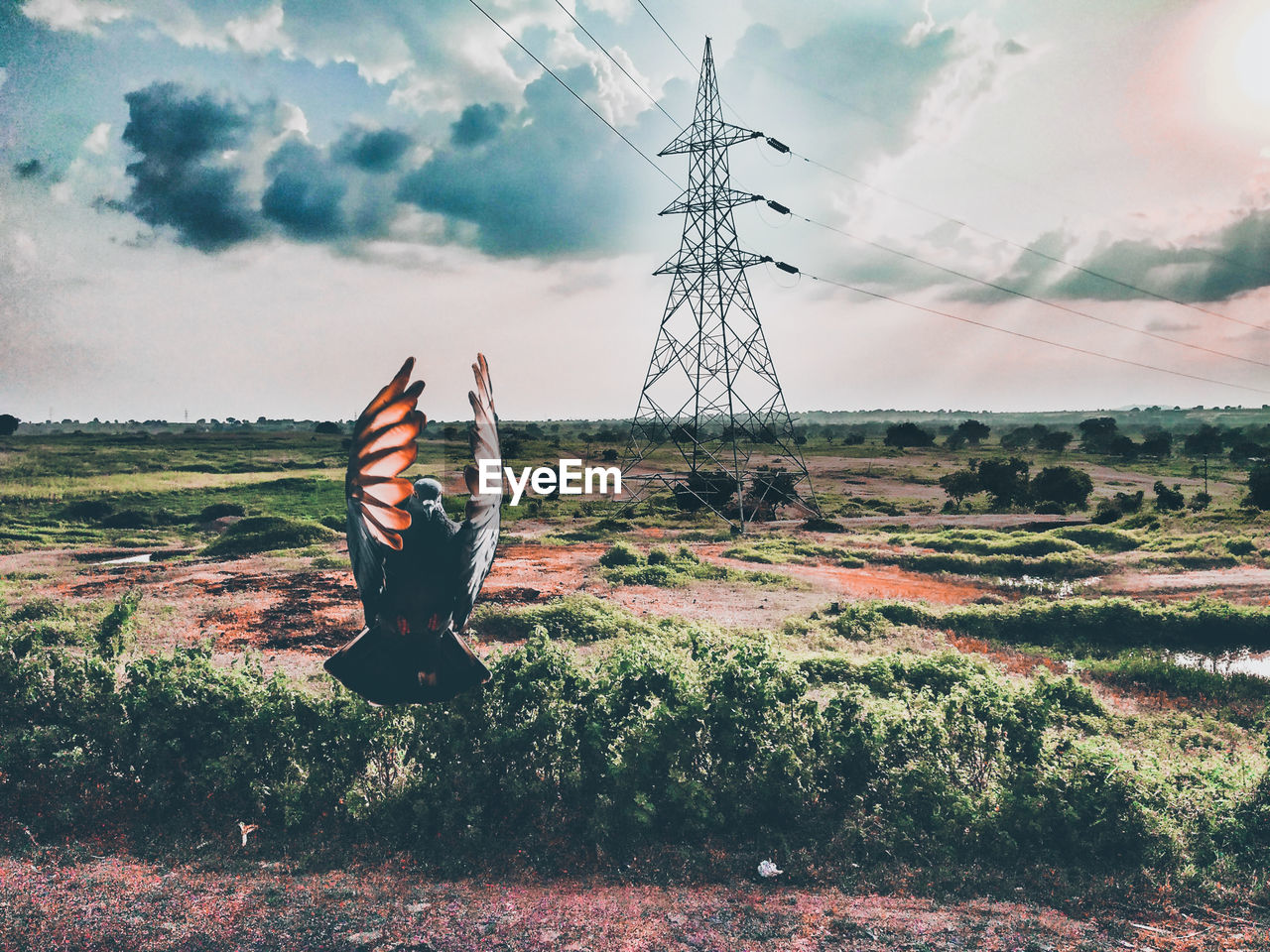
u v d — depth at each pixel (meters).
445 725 6.96
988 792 6.93
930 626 20.84
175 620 20.03
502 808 6.96
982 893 6.10
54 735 7.36
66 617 19.14
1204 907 5.84
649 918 5.60
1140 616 20.25
